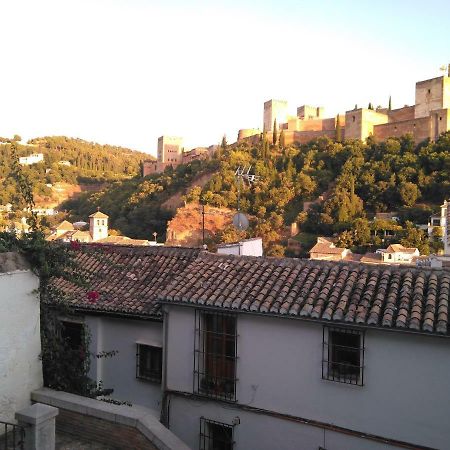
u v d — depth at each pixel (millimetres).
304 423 9156
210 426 10242
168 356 10609
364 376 8695
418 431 8273
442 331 7727
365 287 9312
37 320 8273
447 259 17984
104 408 7867
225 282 10422
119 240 74750
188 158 139000
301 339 9250
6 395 7652
